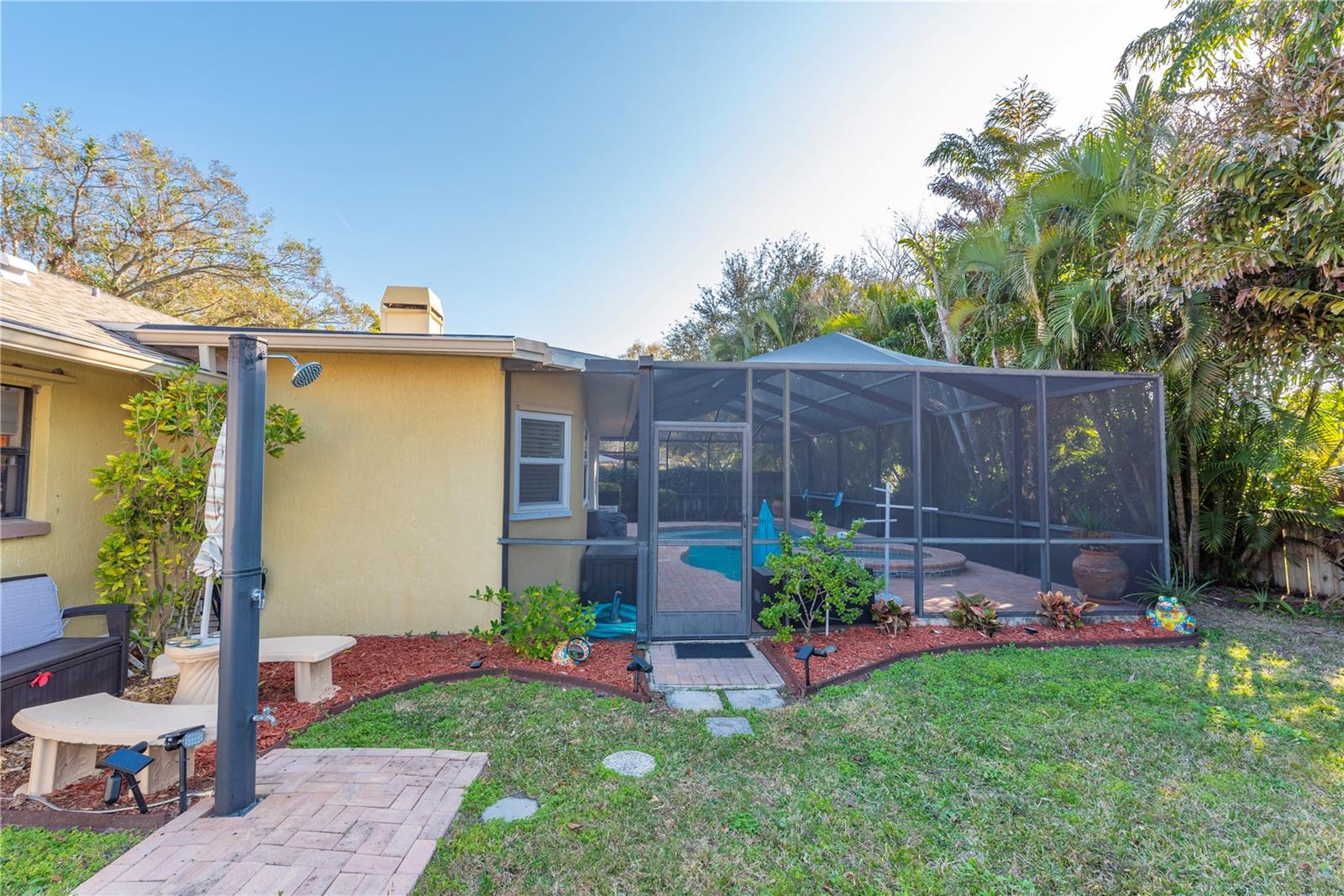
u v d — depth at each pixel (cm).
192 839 278
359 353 620
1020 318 980
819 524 624
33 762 322
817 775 354
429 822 298
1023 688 489
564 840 289
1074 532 767
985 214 1445
